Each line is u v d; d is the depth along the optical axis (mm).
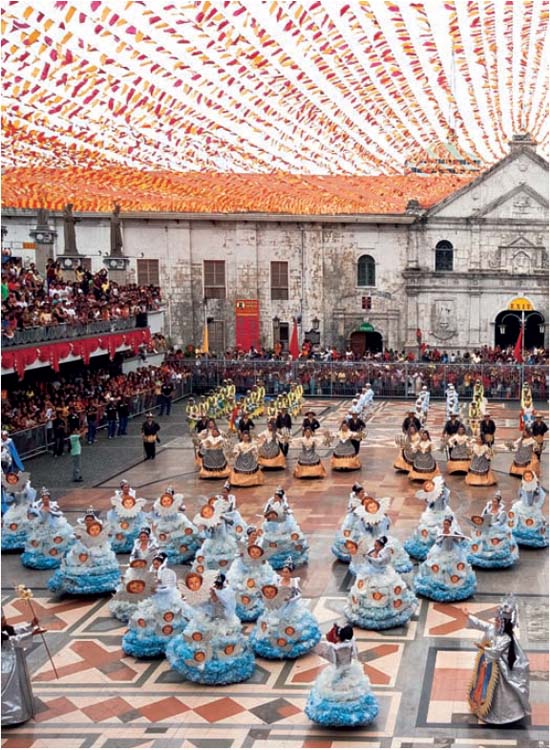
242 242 51938
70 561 16344
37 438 29891
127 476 26609
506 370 43594
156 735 11125
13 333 28578
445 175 39938
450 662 13031
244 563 15070
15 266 35656
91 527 16312
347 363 45000
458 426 26922
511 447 26391
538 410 40062
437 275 51250
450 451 26500
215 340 53094
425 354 48375
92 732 11242
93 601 16125
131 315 40844
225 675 12477
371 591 14352
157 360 46094
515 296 51094
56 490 24734
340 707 11078
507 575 16938
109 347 36906
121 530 19031
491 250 51000
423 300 51750
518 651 11281
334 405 42062
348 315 52312
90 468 27797
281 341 52719
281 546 17422
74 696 12289
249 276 52156
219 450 26125
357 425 27391
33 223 49938
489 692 11117
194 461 28844
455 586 15484
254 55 13969
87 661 13477
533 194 50188
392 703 11766
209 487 24984
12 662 11547
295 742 10844
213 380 46781
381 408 41094
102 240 52031
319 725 11219
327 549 18766
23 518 19594
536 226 50594
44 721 11562
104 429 35688
